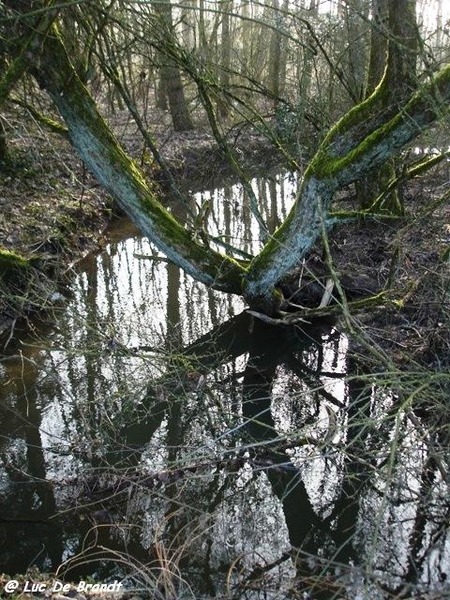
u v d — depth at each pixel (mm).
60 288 8070
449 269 6035
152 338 7074
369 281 7238
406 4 4793
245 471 4543
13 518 4336
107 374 6270
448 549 3896
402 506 4301
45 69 5625
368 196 8242
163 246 6566
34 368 6328
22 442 5234
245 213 11883
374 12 5113
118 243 10062
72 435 5328
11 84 5070
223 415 5629
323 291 7215
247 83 10953
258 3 5410
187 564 3906
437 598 3242
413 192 9328
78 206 9922
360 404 5664
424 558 3850
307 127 8531
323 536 4199
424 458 4406
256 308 7023
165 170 6895
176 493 4586
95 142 6008
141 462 4984
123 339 6961
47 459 5012
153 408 5812
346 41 7863
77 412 5668
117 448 5195
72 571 3855
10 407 5723
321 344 6848
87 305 7688
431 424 4848
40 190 9969
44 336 6930
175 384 6086
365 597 2861
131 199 6301
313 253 7758
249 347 6984
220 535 4191
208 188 13789
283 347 6945
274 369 6586
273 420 5609
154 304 7961
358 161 5250
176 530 4211
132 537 4148
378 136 5078
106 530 4219
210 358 6770
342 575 3605
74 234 9391
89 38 5734
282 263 6289
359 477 4656
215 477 4742
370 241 8148
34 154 9414
